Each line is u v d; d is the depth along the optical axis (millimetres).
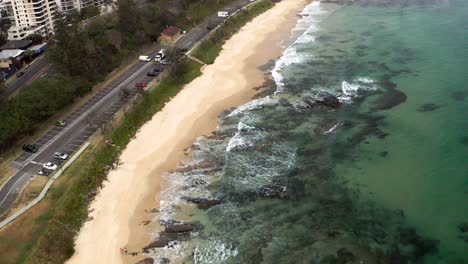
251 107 93938
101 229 64312
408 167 71562
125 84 106625
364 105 90750
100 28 124125
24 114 83312
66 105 94875
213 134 85812
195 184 72188
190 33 142750
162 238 62062
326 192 68188
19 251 59312
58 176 73562
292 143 80688
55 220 64125
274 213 65062
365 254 56969
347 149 77688
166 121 92000
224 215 65375
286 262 56938
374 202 65312
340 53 118438
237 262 57594
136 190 71812
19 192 70062
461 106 86812
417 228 60031
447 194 65188
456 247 56562
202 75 113125
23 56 120438
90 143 82750
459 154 73188
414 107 88250
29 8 139625
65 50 102938
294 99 95625
